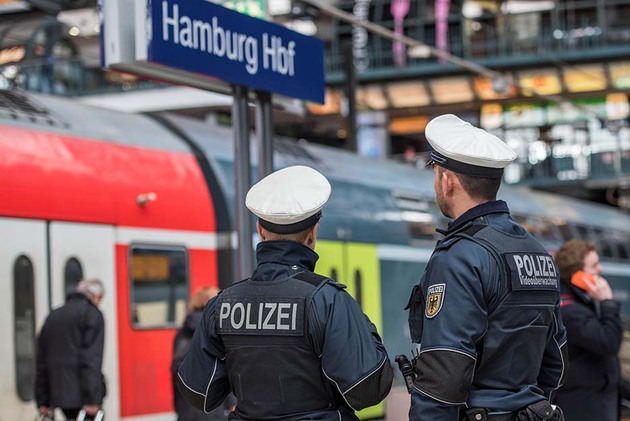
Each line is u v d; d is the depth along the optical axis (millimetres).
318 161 16906
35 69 29109
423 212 19031
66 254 11367
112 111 13492
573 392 7332
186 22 7590
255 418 4777
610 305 7262
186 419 11039
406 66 38844
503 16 40156
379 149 40812
